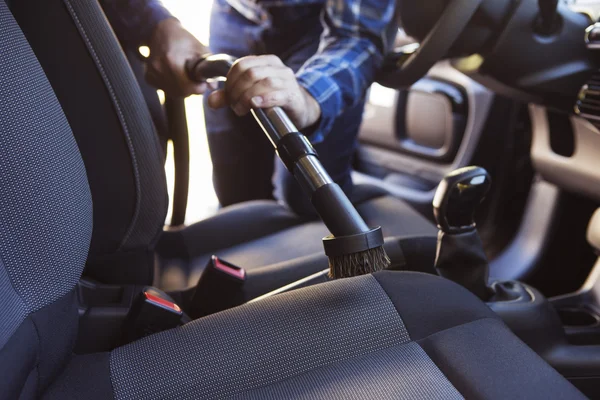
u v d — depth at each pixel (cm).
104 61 68
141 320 69
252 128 130
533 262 148
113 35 69
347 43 97
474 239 84
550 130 134
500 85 102
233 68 75
